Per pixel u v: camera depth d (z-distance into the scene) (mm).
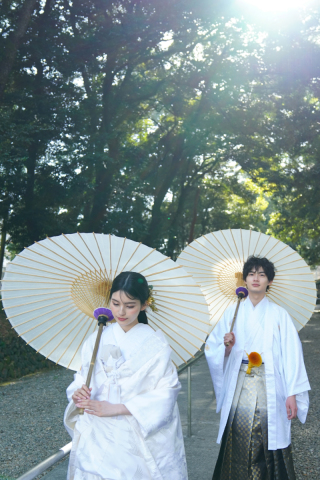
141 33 15195
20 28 12359
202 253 3645
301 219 27312
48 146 14961
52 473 3996
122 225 16703
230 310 3154
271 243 3402
